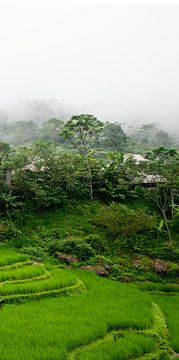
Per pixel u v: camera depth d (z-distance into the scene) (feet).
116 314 47.70
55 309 48.42
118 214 86.94
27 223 92.32
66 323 43.65
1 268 63.21
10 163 100.01
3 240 83.46
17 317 44.88
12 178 102.06
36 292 54.29
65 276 61.36
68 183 104.47
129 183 109.19
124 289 61.36
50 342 38.32
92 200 108.37
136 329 45.37
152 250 85.51
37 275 60.64
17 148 109.91
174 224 97.40
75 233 90.43
